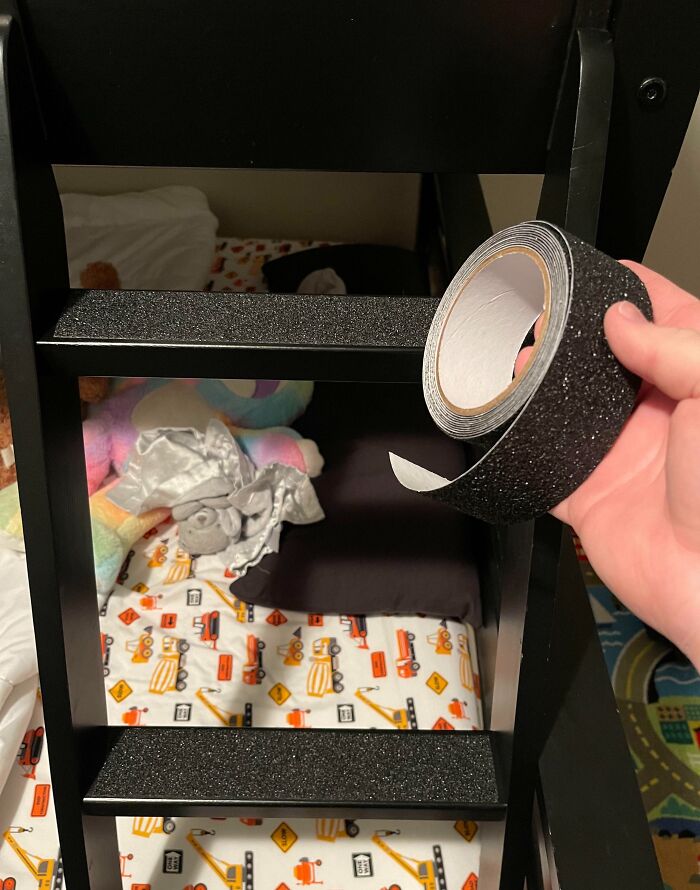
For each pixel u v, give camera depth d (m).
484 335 0.76
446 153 0.83
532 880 1.11
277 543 1.40
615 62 0.76
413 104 0.79
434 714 1.25
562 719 1.07
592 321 0.62
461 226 1.47
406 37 0.74
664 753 1.42
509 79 0.78
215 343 0.79
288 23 0.73
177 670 1.29
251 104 0.78
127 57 0.75
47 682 0.88
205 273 1.96
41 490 0.82
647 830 0.97
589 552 0.70
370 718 1.25
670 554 0.65
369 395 1.66
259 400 1.50
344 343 0.80
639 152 0.82
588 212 0.76
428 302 0.85
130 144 0.81
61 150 0.81
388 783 0.95
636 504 0.68
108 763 0.96
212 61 0.75
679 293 0.74
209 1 0.72
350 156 0.83
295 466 1.46
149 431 1.46
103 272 1.72
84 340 0.79
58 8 0.72
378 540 1.41
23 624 1.25
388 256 1.99
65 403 0.86
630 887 0.92
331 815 0.95
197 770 0.95
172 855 1.12
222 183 2.05
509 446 0.63
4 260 0.75
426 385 0.76
